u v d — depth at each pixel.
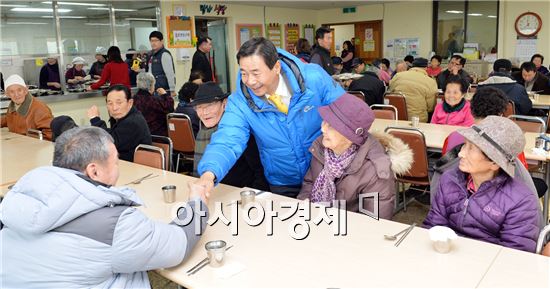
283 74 2.06
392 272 1.38
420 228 1.69
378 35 10.54
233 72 9.33
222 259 1.45
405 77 5.03
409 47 10.13
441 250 1.49
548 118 4.46
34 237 1.29
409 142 3.18
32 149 3.59
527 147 2.97
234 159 2.10
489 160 1.66
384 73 7.73
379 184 1.90
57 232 1.27
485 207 1.74
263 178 2.48
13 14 6.88
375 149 1.94
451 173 1.88
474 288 1.27
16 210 1.25
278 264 1.46
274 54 1.92
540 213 1.72
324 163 2.02
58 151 1.43
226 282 1.36
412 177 3.33
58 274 1.28
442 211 1.89
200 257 1.54
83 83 6.95
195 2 8.39
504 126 1.64
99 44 7.77
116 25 7.56
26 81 6.76
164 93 5.36
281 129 2.14
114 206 1.34
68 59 7.43
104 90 6.55
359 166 1.91
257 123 2.14
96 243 1.27
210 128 2.52
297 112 2.12
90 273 1.29
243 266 1.45
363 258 1.47
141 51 7.59
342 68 9.13
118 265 1.31
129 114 3.35
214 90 2.47
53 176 1.29
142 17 7.79
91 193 1.29
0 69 6.50
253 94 2.07
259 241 1.63
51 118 4.57
